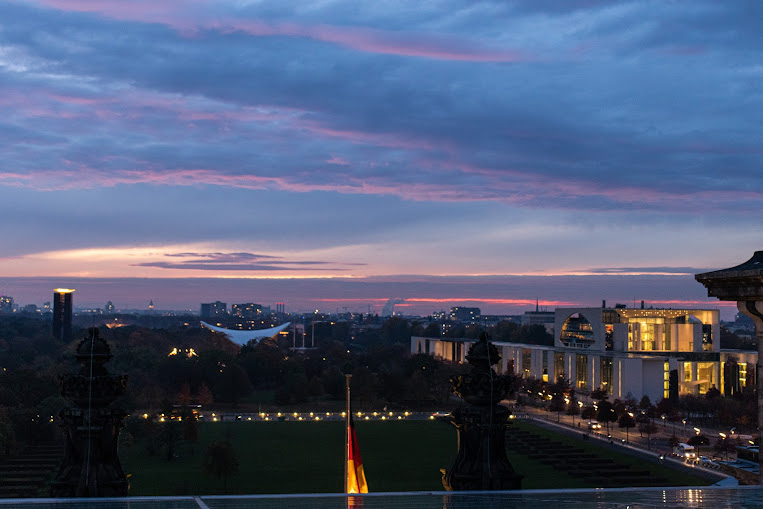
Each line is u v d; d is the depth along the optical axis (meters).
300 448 166.38
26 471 126.88
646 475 135.88
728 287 14.51
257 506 11.34
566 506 11.40
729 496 12.47
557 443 170.75
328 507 11.30
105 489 13.69
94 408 13.98
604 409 194.25
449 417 15.23
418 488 124.62
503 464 14.90
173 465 145.62
